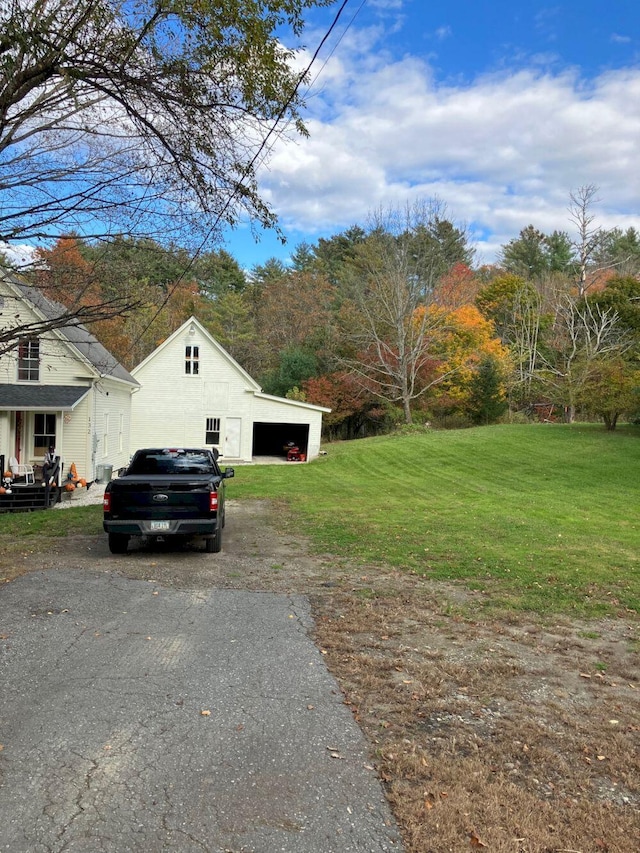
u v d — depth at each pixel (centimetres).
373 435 4456
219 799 310
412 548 998
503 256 5928
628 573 841
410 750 364
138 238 789
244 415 3148
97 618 602
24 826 285
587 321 3509
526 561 905
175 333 3108
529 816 305
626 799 324
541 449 2555
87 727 381
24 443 1942
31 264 804
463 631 598
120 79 662
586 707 436
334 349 4178
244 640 548
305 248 6159
